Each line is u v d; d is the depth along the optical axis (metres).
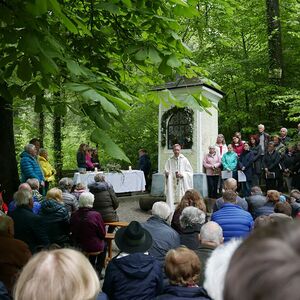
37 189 6.79
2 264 3.21
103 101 2.67
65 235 5.46
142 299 3.12
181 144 13.05
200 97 3.77
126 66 4.50
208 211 10.95
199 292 2.52
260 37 17.72
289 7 16.27
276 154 11.57
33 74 2.75
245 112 17.81
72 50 3.92
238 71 16.88
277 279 0.48
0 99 5.91
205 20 9.74
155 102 3.93
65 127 21.95
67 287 1.29
